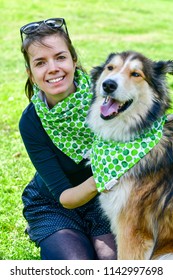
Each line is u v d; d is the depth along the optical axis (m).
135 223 4.23
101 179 4.29
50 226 4.47
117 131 4.31
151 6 25.84
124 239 4.26
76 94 4.37
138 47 16.59
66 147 4.47
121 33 19.23
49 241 4.36
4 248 5.23
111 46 16.59
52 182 4.42
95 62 13.83
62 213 4.59
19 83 12.30
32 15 21.56
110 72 4.37
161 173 4.22
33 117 4.48
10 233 5.51
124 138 4.29
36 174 4.89
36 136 4.46
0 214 5.88
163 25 21.20
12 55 15.49
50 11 22.48
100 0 26.02
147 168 4.21
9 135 8.62
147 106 4.29
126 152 4.24
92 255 4.42
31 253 5.16
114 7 24.66
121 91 4.21
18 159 7.50
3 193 6.37
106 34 18.88
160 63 4.42
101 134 4.39
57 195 4.39
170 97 4.45
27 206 4.75
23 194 4.94
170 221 4.20
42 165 4.46
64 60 4.30
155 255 4.30
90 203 4.74
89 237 4.66
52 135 4.42
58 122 4.36
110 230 4.64
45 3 24.05
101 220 4.68
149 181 4.22
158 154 4.23
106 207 4.45
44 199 4.71
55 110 4.32
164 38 18.53
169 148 4.26
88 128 4.45
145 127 4.26
